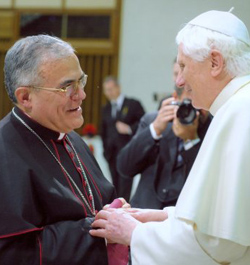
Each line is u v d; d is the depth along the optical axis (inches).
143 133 122.1
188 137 115.3
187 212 70.8
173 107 118.9
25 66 77.1
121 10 362.9
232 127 73.0
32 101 78.3
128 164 124.0
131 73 359.6
